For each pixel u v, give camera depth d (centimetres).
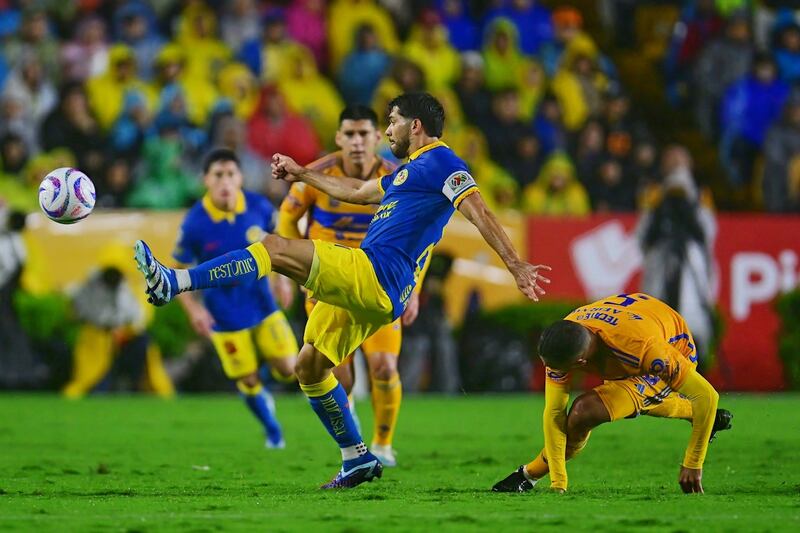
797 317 6275
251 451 3591
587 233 6241
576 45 7594
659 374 2316
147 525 1930
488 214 2366
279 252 2334
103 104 6412
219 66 6662
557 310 6097
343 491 2522
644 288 6275
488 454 3503
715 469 3038
